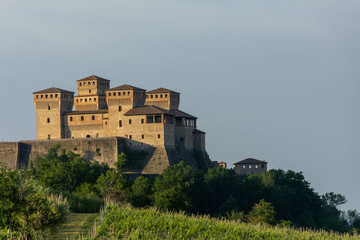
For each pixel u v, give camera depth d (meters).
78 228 194.00
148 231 192.50
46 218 179.75
